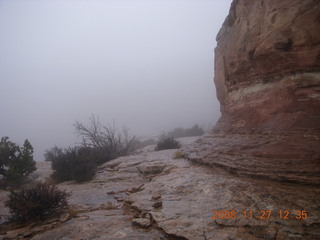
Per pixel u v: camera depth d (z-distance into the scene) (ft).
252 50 23.86
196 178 18.74
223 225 10.93
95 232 12.17
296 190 13.37
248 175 16.60
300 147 15.47
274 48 20.39
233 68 27.94
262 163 16.48
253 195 13.64
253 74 24.77
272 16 21.33
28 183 30.48
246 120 22.74
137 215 13.88
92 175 29.40
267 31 21.71
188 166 23.66
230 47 28.73
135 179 25.85
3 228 14.58
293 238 9.22
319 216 10.41
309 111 17.20
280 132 17.94
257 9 24.17
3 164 31.17
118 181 26.07
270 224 10.42
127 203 17.10
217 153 21.70
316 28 17.61
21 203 15.25
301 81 18.84
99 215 15.19
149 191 18.38
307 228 9.73
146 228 12.05
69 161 30.55
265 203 12.44
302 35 18.48
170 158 30.96
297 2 19.25
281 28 20.18
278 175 14.82
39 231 13.44
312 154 14.43
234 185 15.66
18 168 30.58
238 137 21.74
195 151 25.94
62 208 16.57
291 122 17.72
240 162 18.03
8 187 28.68
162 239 10.78
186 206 13.84
